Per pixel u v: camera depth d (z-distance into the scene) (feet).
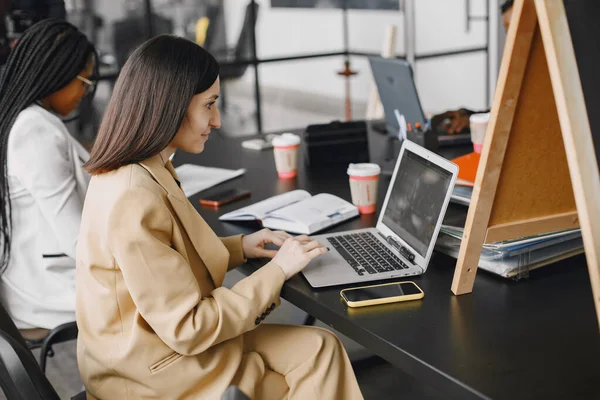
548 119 4.85
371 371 8.21
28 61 6.99
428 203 5.54
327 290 5.23
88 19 15.06
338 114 18.84
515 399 3.76
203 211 7.23
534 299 4.90
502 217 5.00
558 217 5.18
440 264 5.58
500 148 4.75
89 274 5.21
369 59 9.63
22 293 7.02
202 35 16.53
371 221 6.62
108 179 5.14
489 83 17.49
